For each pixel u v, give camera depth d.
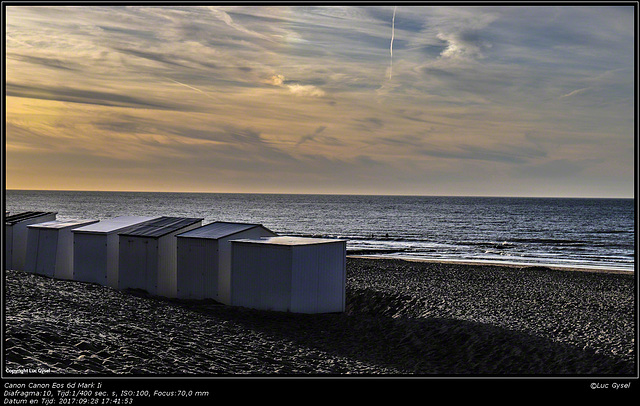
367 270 36.06
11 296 19.42
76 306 19.47
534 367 14.91
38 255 28.30
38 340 13.73
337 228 103.94
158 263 24.94
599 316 20.86
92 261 26.56
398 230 99.88
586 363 14.80
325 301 22.67
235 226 25.72
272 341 17.67
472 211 186.88
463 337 17.77
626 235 90.44
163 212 157.25
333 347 17.59
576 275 36.62
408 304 23.70
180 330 17.80
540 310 22.08
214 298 23.83
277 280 22.02
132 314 19.36
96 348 14.13
